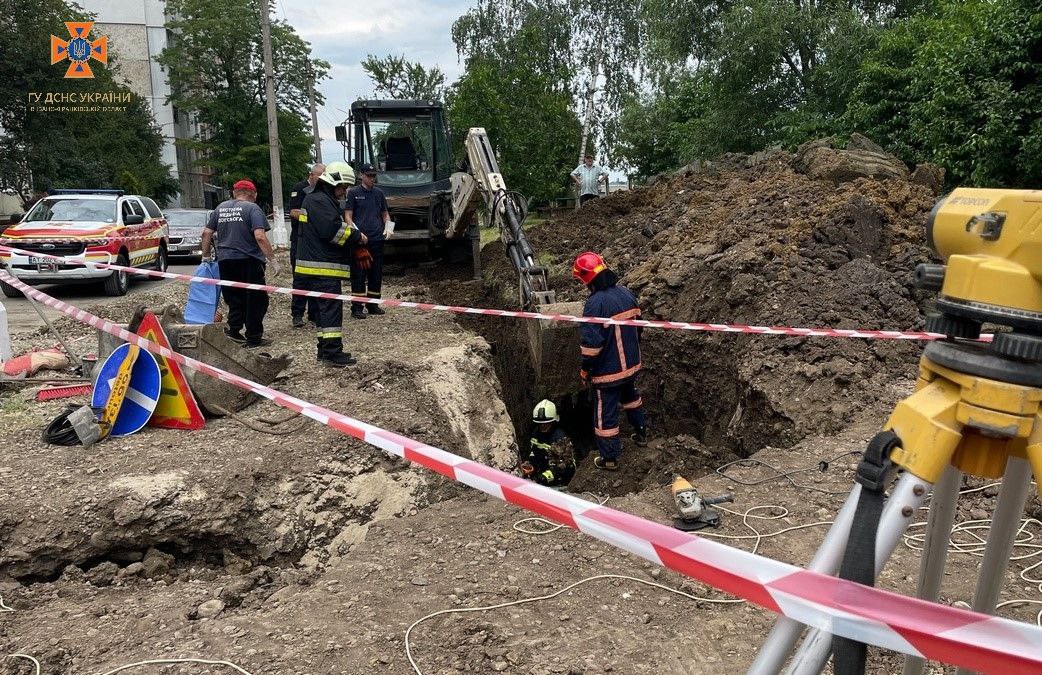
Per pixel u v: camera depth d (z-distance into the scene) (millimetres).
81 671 2832
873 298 6840
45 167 33625
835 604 1242
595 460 6406
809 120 18922
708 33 20984
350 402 6004
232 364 5762
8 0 31734
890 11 19828
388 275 13742
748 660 2793
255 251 7578
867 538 1263
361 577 3484
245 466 4645
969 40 12766
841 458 4691
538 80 26344
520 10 31328
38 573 3947
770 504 4129
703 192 11500
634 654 2838
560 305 7879
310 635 3012
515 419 9766
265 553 4312
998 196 1290
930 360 1401
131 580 3951
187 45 44281
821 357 6137
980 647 1146
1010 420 1239
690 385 7668
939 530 1600
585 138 30531
